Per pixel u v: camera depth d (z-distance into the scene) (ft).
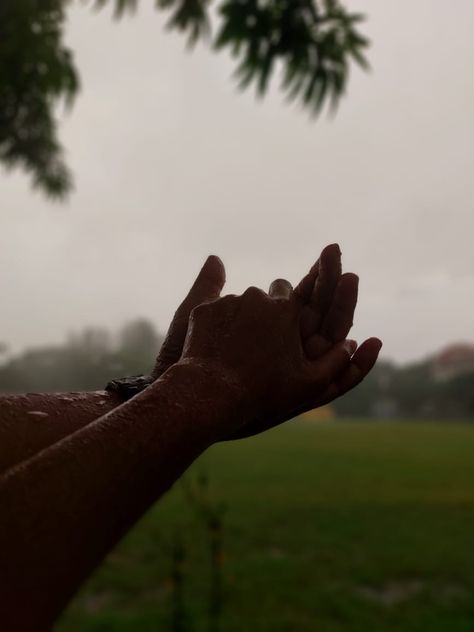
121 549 20.38
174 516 26.02
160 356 2.73
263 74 10.16
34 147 20.07
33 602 1.55
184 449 1.90
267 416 2.26
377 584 17.17
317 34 9.96
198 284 2.88
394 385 244.01
